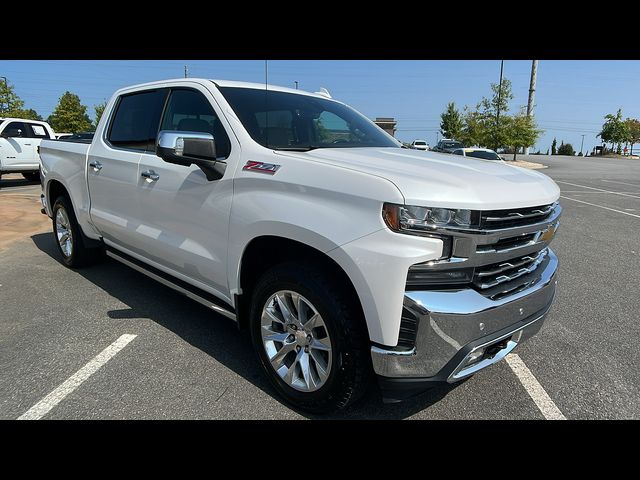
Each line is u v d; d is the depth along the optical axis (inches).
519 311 95.0
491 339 90.0
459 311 82.6
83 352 128.2
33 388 110.0
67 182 183.3
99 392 109.0
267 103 126.3
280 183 97.0
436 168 96.0
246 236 103.8
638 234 314.0
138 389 110.7
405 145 148.3
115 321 149.2
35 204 390.9
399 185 82.0
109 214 159.5
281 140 117.4
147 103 145.9
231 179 107.3
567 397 112.2
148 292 176.6
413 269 81.4
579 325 155.8
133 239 147.3
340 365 91.9
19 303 163.8
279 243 101.5
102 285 183.6
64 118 1584.6
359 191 84.7
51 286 181.9
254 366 122.5
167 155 106.3
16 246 248.8
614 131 2074.3
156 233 135.2
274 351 106.4
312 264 96.0
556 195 104.2
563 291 190.9
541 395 112.8
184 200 121.5
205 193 114.4
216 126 119.0
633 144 2214.6
